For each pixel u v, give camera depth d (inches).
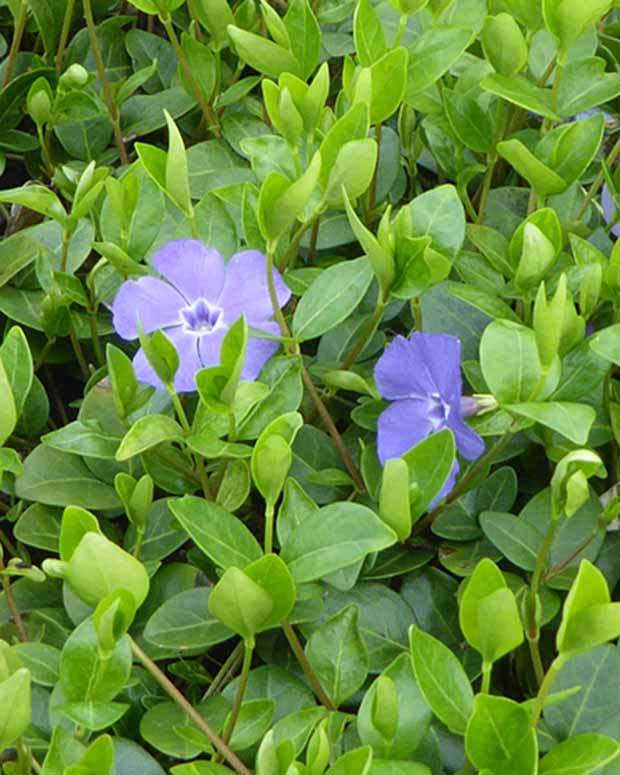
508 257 11.4
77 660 8.7
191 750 9.2
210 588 10.0
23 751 8.9
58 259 12.2
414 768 8.3
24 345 10.4
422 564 10.5
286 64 11.5
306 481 10.8
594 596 7.5
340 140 10.4
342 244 12.2
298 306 10.6
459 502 10.8
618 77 11.9
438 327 11.3
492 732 7.8
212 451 9.7
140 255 11.5
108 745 8.1
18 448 11.6
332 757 9.2
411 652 8.5
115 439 10.4
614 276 10.4
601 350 9.6
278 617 8.4
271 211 9.6
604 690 9.6
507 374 9.7
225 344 9.2
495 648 8.0
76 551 8.2
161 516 10.7
